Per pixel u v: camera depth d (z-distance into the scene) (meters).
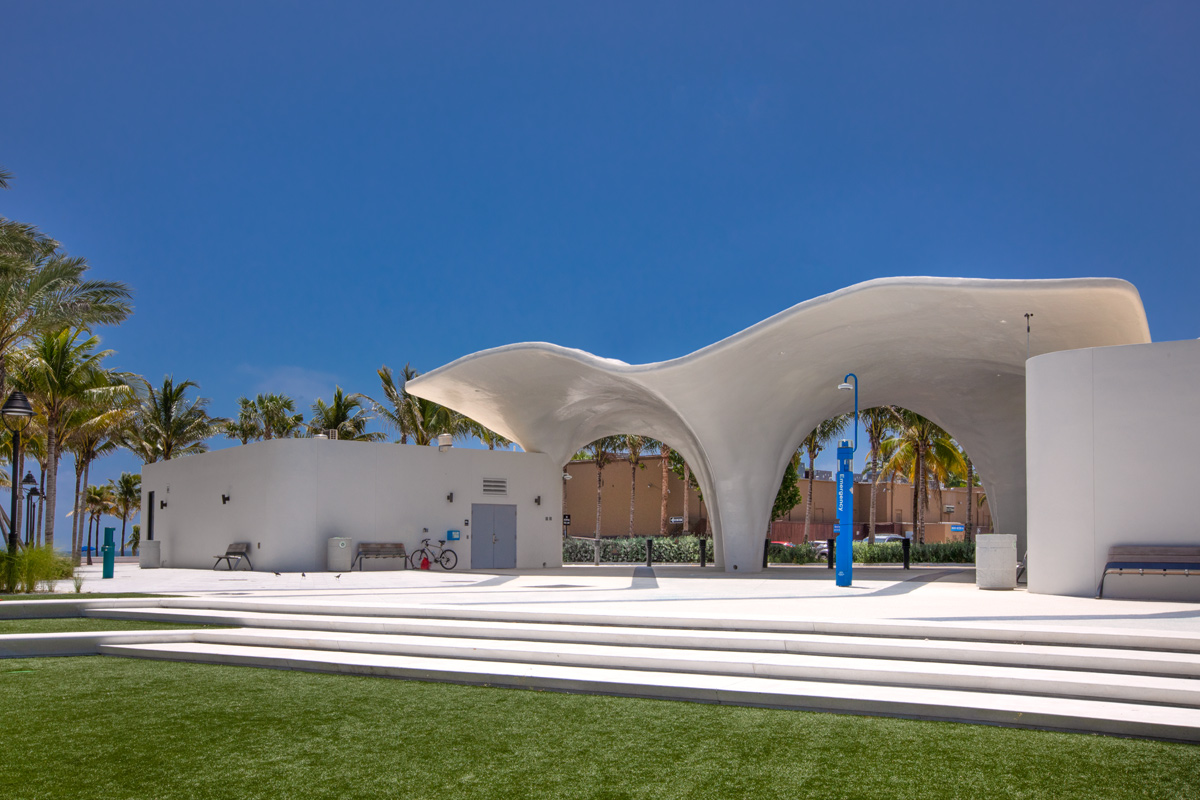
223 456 25.14
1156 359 12.23
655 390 21.59
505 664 7.71
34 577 13.86
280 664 8.15
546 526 26.11
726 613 8.96
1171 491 11.97
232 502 24.38
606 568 25.31
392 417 46.19
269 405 53.81
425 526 23.62
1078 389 12.81
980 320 17.67
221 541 24.92
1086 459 12.63
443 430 45.50
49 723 5.93
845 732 5.50
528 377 23.69
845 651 7.23
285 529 21.86
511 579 18.33
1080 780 4.46
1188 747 5.04
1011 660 6.74
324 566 22.00
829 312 17.89
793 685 6.52
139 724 5.89
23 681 7.45
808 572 22.09
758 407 21.62
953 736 5.37
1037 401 13.38
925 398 25.03
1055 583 12.76
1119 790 4.30
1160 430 12.12
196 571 24.55
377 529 22.84
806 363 20.66
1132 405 12.34
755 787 4.45
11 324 23.08
